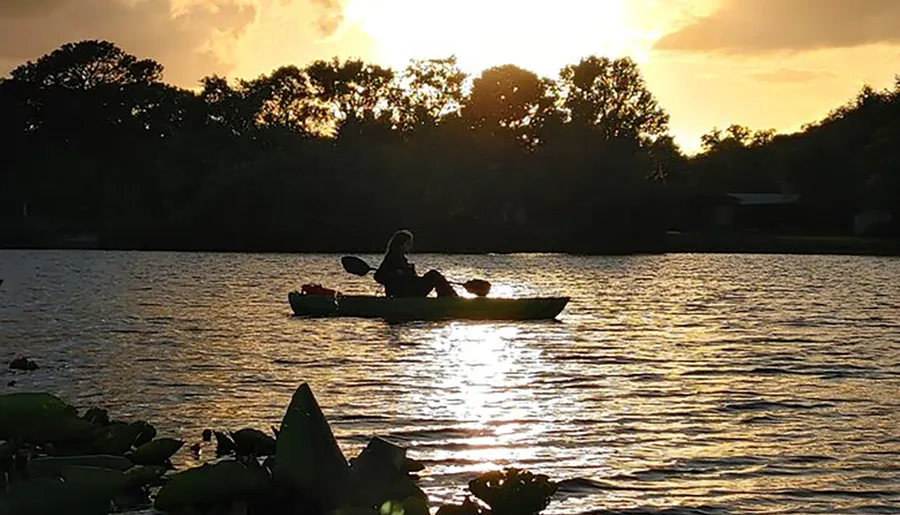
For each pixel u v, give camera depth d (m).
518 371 15.84
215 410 12.47
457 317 23.22
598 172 74.50
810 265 54.75
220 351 17.98
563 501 8.81
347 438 11.01
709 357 17.64
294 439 5.74
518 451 10.49
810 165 84.75
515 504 5.71
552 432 11.37
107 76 90.50
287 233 71.25
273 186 71.81
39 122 87.62
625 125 94.81
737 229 87.75
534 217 77.06
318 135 91.50
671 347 19.03
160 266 50.81
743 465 9.99
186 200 83.44
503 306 23.31
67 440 7.00
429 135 79.00
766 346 19.33
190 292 33.50
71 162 85.94
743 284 39.66
